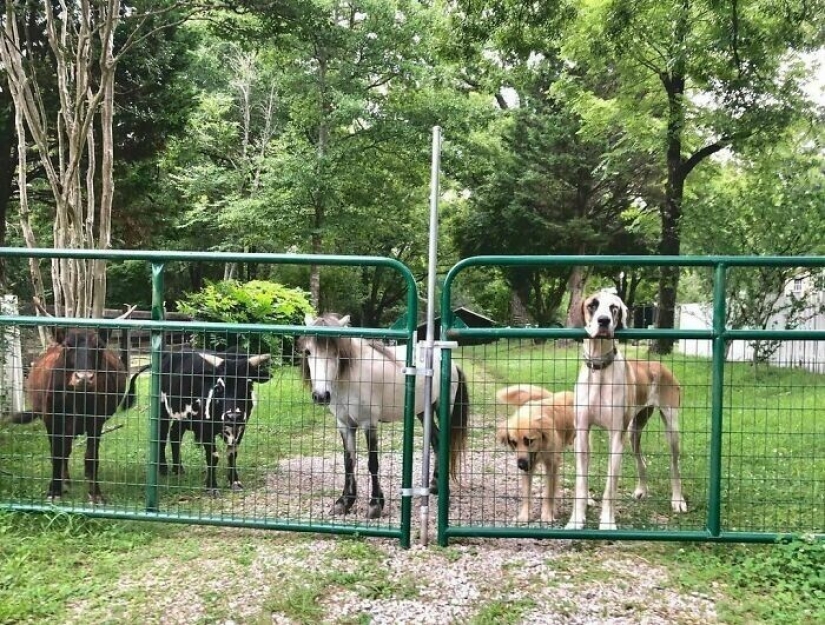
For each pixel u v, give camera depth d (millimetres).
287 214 20828
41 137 8852
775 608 3529
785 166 16438
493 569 3994
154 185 18547
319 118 20719
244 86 24406
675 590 3750
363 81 20984
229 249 23078
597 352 4617
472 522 4898
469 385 6297
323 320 4789
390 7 19750
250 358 5844
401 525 4340
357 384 4992
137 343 5645
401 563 4070
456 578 3867
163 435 6238
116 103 14430
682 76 16062
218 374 5785
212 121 23984
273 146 23812
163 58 14602
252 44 15125
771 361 5145
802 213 15781
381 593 3678
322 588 3711
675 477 5180
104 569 3949
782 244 16094
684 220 16953
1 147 14438
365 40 20078
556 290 30875
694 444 6203
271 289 15203
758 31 12844
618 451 4613
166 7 11242
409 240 26203
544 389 5590
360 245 25312
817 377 4977
